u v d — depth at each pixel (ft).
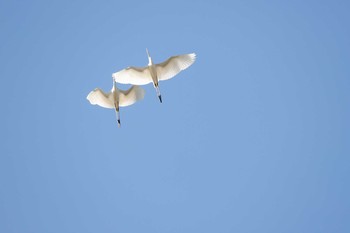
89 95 149.28
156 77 149.69
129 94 151.43
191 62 149.59
